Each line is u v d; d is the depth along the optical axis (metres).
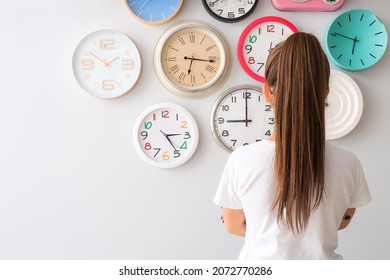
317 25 1.63
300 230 0.95
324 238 0.95
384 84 1.65
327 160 0.96
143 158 1.61
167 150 1.62
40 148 1.64
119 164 1.64
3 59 1.62
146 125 1.62
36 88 1.63
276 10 1.63
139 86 1.63
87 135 1.64
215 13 1.59
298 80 0.90
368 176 1.66
